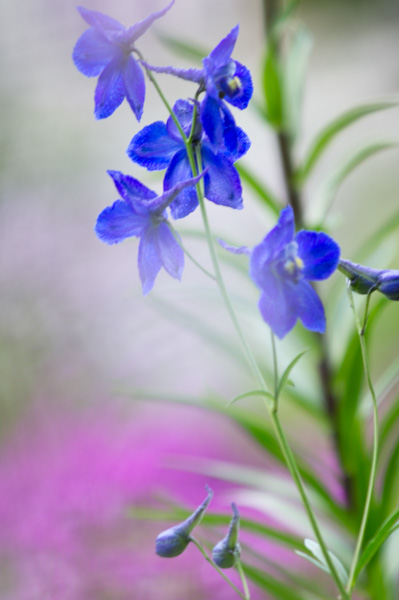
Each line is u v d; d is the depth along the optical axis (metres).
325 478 1.03
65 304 1.67
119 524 0.96
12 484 1.02
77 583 0.96
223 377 1.83
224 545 0.58
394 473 0.76
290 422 1.55
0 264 1.68
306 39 0.88
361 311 0.79
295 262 0.56
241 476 0.79
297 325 0.81
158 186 1.14
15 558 0.96
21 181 1.81
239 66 0.57
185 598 0.94
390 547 0.78
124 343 1.70
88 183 1.93
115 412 1.41
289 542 0.74
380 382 0.80
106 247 1.86
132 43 0.57
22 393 1.48
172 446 1.38
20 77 2.09
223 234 0.81
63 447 1.19
